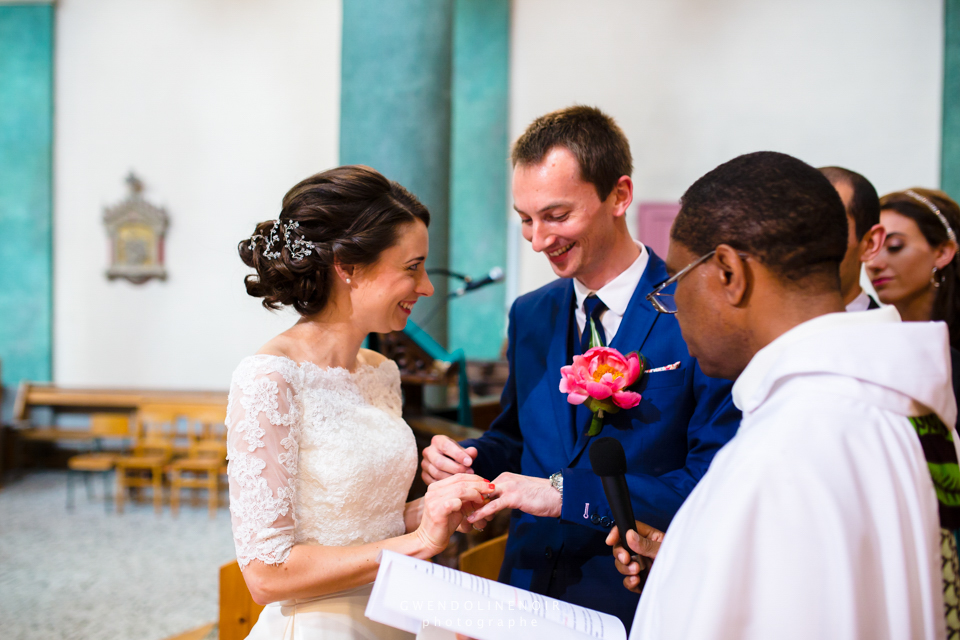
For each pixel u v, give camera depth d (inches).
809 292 33.5
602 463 46.8
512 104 307.0
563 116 55.7
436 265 177.2
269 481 48.6
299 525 52.7
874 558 28.0
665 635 29.2
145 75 320.8
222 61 318.3
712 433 51.9
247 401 49.6
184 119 320.5
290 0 315.6
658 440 54.9
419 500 63.9
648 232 293.3
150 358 322.7
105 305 324.2
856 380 30.4
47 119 321.1
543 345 64.1
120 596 167.6
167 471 261.9
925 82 280.8
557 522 58.6
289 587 47.9
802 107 287.3
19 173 322.3
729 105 291.3
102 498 263.0
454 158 309.0
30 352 323.6
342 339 58.4
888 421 30.0
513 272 305.1
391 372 65.8
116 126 322.3
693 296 36.3
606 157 54.6
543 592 57.7
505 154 306.3
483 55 306.5
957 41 276.2
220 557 196.1
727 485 29.2
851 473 28.4
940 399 30.8
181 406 266.2
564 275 58.6
